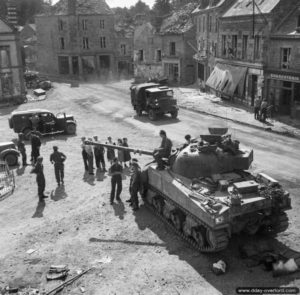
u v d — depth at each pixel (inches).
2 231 513.3
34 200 614.9
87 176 714.8
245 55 1320.1
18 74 1644.9
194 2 2207.2
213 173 471.2
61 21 2529.5
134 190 550.9
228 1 1489.9
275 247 438.9
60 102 1585.9
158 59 2132.1
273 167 713.0
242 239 457.4
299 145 858.8
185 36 1921.8
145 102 1190.3
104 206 577.9
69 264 425.7
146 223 517.3
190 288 372.5
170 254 435.5
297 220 504.4
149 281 386.6
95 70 2566.4
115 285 383.2
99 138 978.1
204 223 404.5
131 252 443.5
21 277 406.0
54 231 505.7
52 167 776.9
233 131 993.5
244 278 384.5
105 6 2559.1
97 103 1523.1
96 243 468.4
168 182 475.2
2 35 1579.7
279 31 1131.3
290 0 1132.5
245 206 398.3
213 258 422.6
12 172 719.7
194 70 1990.7
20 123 997.2
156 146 880.9
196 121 1131.9
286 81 1137.4
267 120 1090.7
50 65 2738.7
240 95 1359.5
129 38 2623.0
